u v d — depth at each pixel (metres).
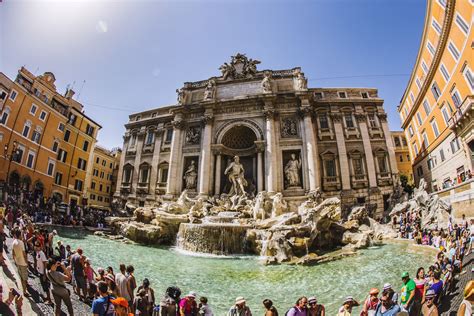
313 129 35.50
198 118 39.62
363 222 28.00
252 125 36.34
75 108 43.78
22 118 33.66
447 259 9.98
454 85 24.28
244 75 39.88
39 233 11.96
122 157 44.88
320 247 20.06
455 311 6.60
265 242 18.67
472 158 22.05
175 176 37.12
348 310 6.18
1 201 22.97
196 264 15.81
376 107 37.19
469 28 20.72
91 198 53.91
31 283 8.68
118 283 7.37
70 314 6.45
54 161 39.12
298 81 36.88
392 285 10.70
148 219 26.67
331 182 33.75
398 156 48.59
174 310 6.28
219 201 31.55
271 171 32.53
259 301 9.72
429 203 23.17
